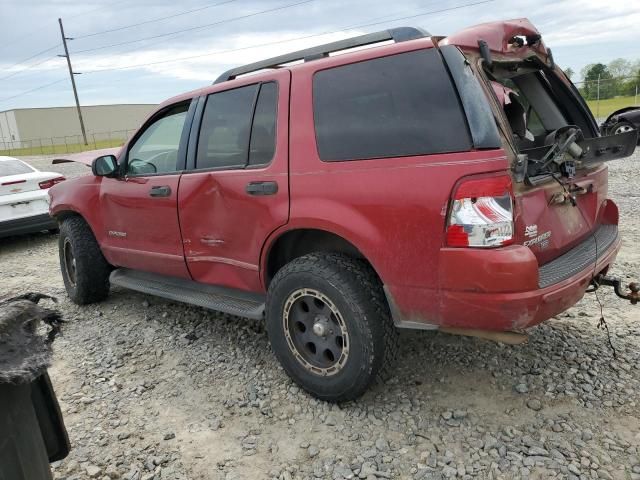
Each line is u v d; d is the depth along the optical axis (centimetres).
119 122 8856
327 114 302
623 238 599
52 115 8112
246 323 449
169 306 507
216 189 358
